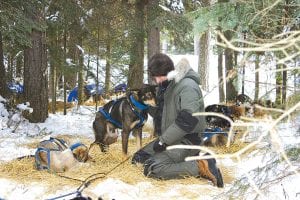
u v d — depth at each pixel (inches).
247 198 139.8
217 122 261.3
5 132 322.3
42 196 161.3
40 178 181.2
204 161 174.4
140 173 188.5
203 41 676.1
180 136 177.2
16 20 316.2
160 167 181.3
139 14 461.7
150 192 164.9
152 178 182.7
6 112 362.9
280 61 64.4
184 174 181.3
